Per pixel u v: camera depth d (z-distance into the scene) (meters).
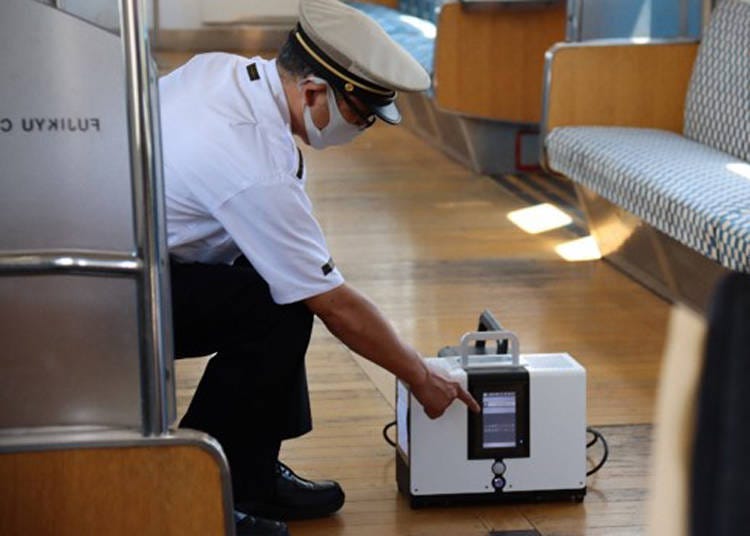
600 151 5.68
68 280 2.32
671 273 5.48
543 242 6.55
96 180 2.31
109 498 2.36
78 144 2.30
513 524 3.47
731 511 1.25
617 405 4.38
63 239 2.33
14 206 2.32
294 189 3.13
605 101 6.32
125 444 2.33
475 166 8.16
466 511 3.55
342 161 8.58
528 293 5.71
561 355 3.67
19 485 2.34
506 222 6.96
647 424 4.19
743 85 5.57
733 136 5.60
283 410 3.30
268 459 3.32
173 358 2.38
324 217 7.08
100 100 2.29
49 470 2.34
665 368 1.34
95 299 2.32
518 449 3.54
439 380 3.37
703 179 5.02
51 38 2.28
